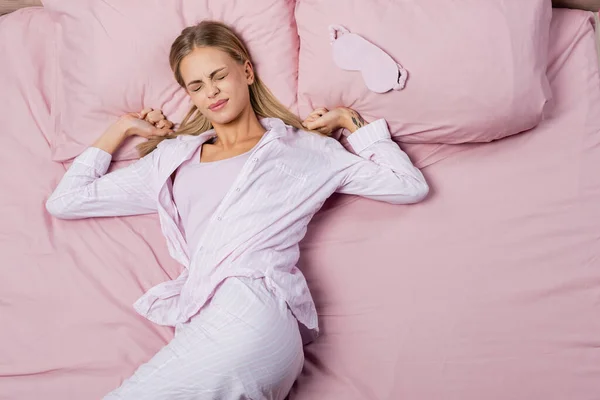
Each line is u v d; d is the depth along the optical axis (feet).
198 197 4.47
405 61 4.50
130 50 5.02
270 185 4.34
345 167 4.55
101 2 5.10
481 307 4.18
